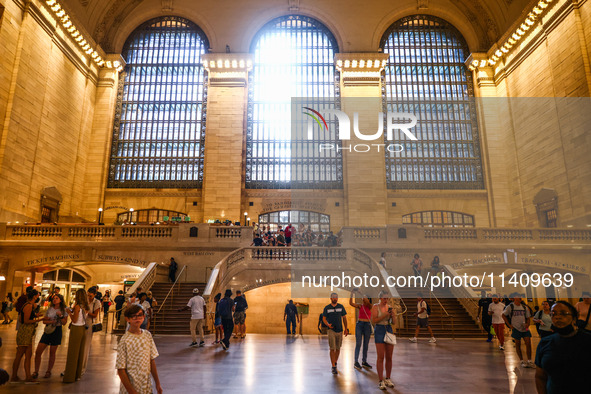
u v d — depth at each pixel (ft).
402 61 96.73
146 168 92.17
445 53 97.76
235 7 97.60
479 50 95.04
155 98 95.96
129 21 97.40
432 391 18.25
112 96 94.32
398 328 44.73
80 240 64.23
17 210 67.46
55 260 63.77
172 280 59.62
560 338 9.50
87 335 21.74
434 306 48.70
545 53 75.87
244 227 64.95
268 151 92.99
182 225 65.16
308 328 63.10
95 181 88.94
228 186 88.69
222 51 95.71
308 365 24.93
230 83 93.61
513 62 86.33
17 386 18.95
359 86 92.68
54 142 78.07
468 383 19.92
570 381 9.09
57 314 21.56
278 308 63.82
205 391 17.93
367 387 19.02
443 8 96.84
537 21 78.23
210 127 91.56
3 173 64.18
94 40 90.99
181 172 91.76
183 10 97.25
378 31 96.53
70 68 83.97
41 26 74.13
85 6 87.66
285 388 18.67
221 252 64.23
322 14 97.09
